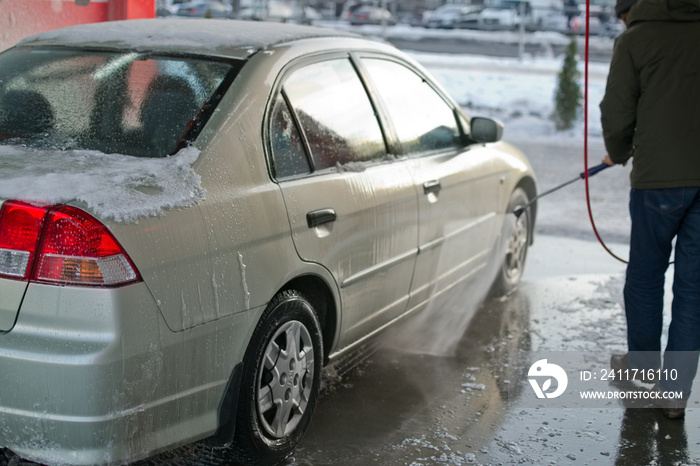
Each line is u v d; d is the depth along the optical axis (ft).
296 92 10.85
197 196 8.66
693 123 11.53
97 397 7.59
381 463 10.39
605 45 83.66
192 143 9.21
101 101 10.02
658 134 11.63
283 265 9.68
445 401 12.29
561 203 26.96
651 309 12.74
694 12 11.55
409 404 12.15
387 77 13.28
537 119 47.85
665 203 11.76
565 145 40.47
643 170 11.87
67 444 7.69
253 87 10.08
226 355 8.95
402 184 12.39
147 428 8.14
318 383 10.78
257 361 9.47
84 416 7.60
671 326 12.09
